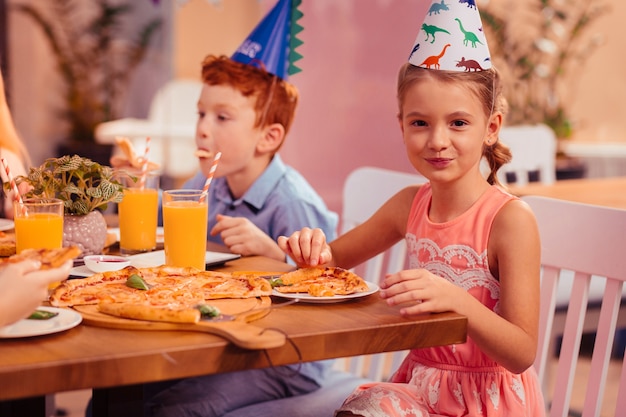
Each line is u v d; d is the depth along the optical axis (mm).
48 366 902
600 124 5484
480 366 1419
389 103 3316
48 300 1192
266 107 1955
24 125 5797
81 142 5742
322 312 1160
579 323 1509
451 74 1371
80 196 1519
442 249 1468
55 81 5871
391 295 1181
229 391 1618
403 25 3248
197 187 2135
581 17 5156
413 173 3246
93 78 5883
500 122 1500
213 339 1007
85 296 1159
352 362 1928
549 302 1559
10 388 886
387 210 1652
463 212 1467
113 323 1053
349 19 3418
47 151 5875
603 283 2588
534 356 1338
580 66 5324
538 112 4988
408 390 1386
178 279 1271
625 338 3197
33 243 1347
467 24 1411
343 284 1269
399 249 1873
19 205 1362
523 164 3461
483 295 1436
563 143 5090
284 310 1167
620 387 1439
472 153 1396
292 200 1958
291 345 1028
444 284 1203
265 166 2025
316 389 1721
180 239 1411
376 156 3391
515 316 1340
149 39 5938
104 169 1540
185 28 5922
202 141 1960
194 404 1598
